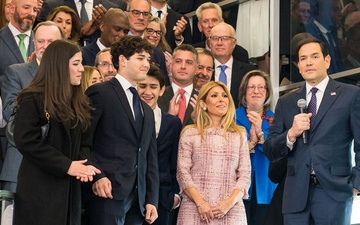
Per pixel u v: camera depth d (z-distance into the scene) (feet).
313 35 27.94
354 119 20.53
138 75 20.15
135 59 20.12
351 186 20.22
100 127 19.69
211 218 20.97
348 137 20.75
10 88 21.75
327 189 20.31
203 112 22.13
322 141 20.62
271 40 29.07
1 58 24.85
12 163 21.34
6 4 29.07
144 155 20.04
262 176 24.16
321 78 21.24
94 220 19.29
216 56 27.71
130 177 19.58
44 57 18.43
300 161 20.74
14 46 25.08
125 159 19.53
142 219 20.20
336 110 20.71
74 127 18.35
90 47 26.99
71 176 18.07
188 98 25.02
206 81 26.21
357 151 20.43
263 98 25.08
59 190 17.83
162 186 21.93
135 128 19.85
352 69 26.50
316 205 20.40
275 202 21.98
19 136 17.81
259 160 24.25
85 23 29.73
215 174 21.49
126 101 19.99
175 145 22.47
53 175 17.87
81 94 18.80
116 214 19.17
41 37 22.25
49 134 18.07
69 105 18.30
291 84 28.58
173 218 22.90
